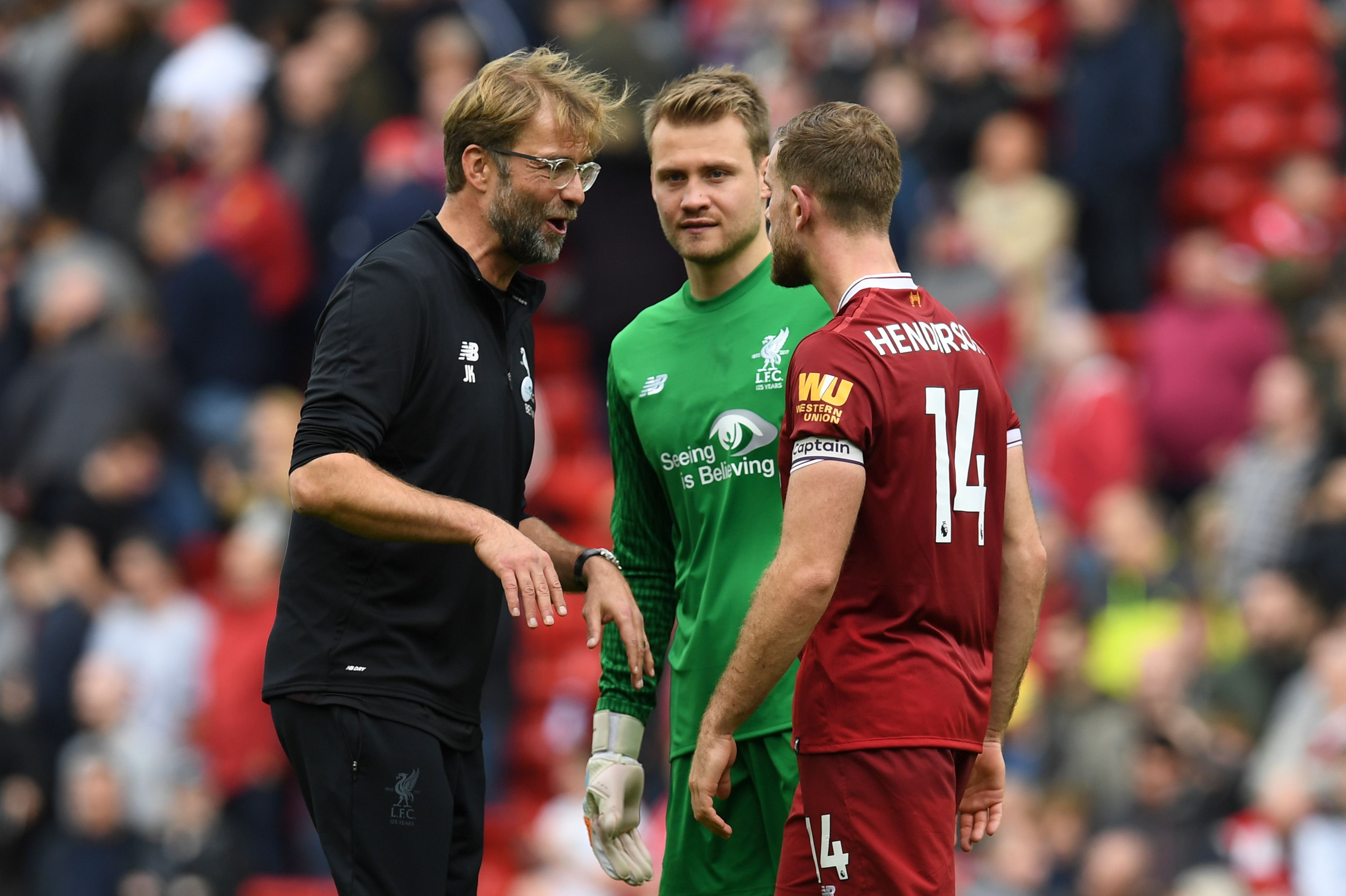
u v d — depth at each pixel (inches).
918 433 527.8
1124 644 1210.0
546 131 567.5
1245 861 1085.1
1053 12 1764.3
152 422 1492.4
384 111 1674.5
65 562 1414.9
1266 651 1195.3
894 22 1809.8
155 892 1235.9
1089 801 1143.6
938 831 523.5
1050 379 1505.9
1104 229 1691.7
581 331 1572.3
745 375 625.0
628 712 653.3
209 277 1583.4
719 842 634.2
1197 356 1535.4
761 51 1856.5
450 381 561.9
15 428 1512.1
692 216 623.2
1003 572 568.4
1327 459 1334.9
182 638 1338.6
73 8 1939.0
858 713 525.7
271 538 1342.3
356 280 552.4
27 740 1336.1
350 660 553.6
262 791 1286.9
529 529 628.7
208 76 1807.3
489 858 1286.9
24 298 1696.6
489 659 584.1
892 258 554.3
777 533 619.8
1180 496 1533.0
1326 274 1577.3
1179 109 1759.4
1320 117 1823.3
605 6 1489.9
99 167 1857.8
